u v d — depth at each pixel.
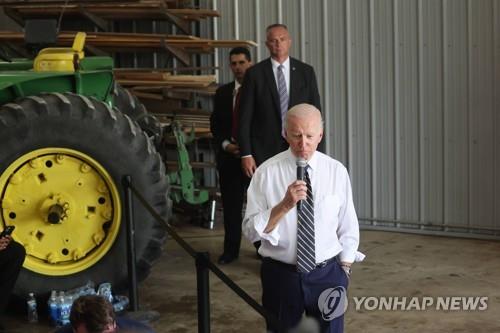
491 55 6.33
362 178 6.97
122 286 4.76
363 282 5.31
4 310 4.54
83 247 4.70
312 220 2.97
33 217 4.61
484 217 6.50
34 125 4.50
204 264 3.03
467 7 6.37
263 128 5.29
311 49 7.08
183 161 6.59
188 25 7.54
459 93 6.48
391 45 6.72
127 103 5.96
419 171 6.72
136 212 4.74
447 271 5.55
